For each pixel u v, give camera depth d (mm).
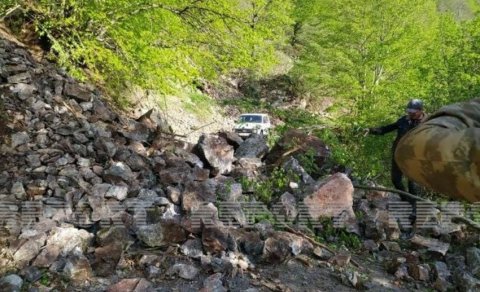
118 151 7137
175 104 19328
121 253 4773
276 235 5500
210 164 7297
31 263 4543
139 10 10656
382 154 9188
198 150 7508
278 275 4883
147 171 6867
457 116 788
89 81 11781
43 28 9977
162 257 4875
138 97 14781
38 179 6016
